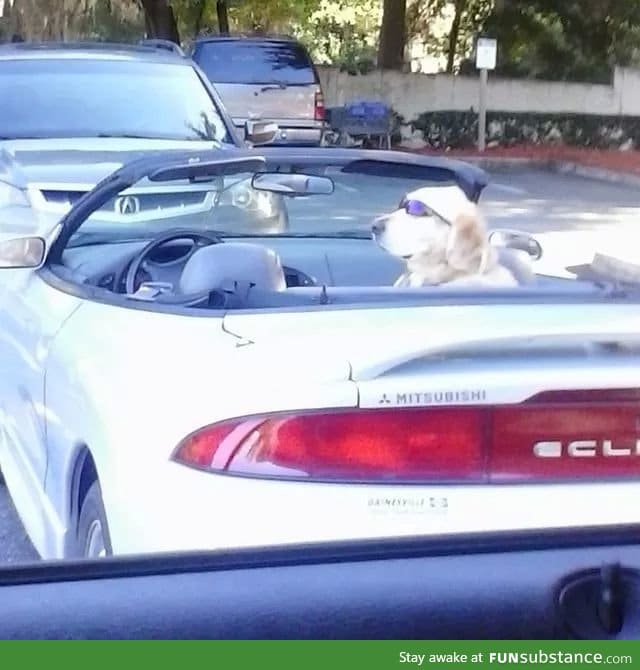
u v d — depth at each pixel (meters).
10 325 5.28
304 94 21.64
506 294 3.85
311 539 3.25
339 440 3.30
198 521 3.31
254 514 3.28
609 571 2.82
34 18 34.34
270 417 3.32
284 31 36.50
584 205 18.70
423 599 2.77
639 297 3.89
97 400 3.77
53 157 8.91
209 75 21.42
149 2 31.41
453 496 3.30
